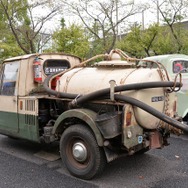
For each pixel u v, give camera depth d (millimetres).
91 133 4121
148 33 17047
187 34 17391
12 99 5461
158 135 4508
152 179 4262
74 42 14445
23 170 4680
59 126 4574
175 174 4441
